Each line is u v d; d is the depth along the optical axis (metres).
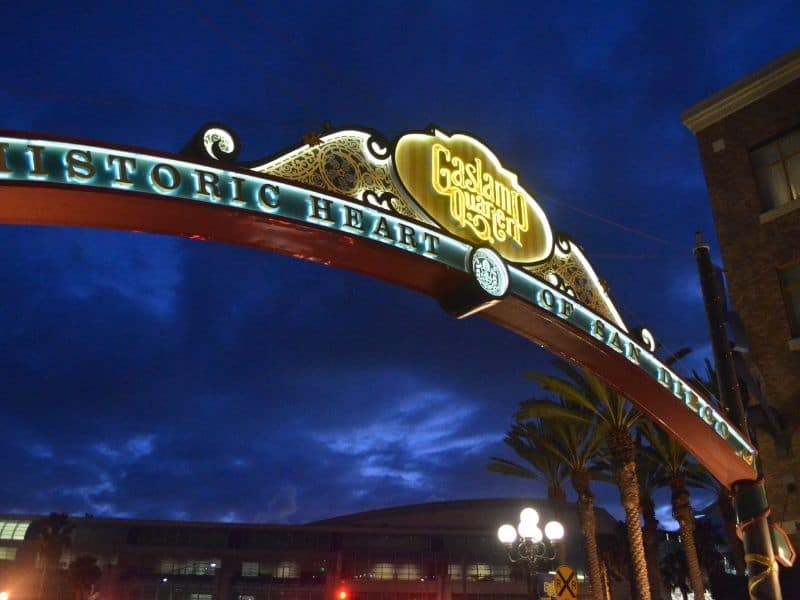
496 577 99.31
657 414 14.73
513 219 13.01
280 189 9.85
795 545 18.39
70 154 8.38
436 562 99.31
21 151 8.12
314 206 10.12
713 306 16.39
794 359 19.41
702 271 16.78
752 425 19.48
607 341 13.48
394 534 102.44
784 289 20.14
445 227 11.88
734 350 18.59
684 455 35.12
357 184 10.98
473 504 115.88
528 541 20.02
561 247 13.62
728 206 21.48
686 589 76.88
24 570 97.12
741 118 21.78
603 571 67.00
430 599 97.12
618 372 13.98
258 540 101.69
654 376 14.07
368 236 10.59
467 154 12.61
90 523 101.94
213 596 97.12
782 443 18.97
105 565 98.69
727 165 21.77
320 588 96.81
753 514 15.30
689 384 14.64
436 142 12.20
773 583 14.87
